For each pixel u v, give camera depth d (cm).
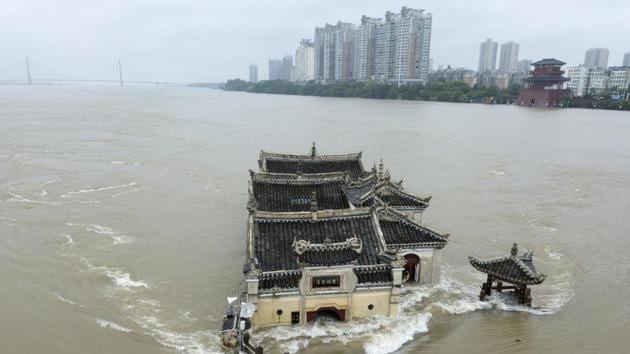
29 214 6588
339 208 4969
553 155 12525
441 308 4181
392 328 3756
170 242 5769
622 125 19212
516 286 4388
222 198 7725
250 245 3778
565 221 7075
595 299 4559
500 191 8738
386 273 3788
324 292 3678
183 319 4022
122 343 3638
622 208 7844
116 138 13575
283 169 6059
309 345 3528
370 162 10944
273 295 3606
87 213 6738
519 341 3772
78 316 4019
